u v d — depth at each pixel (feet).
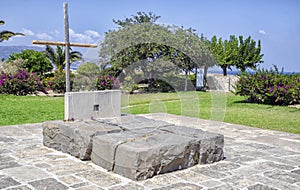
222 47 77.77
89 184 12.38
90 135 15.17
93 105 20.75
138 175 12.77
